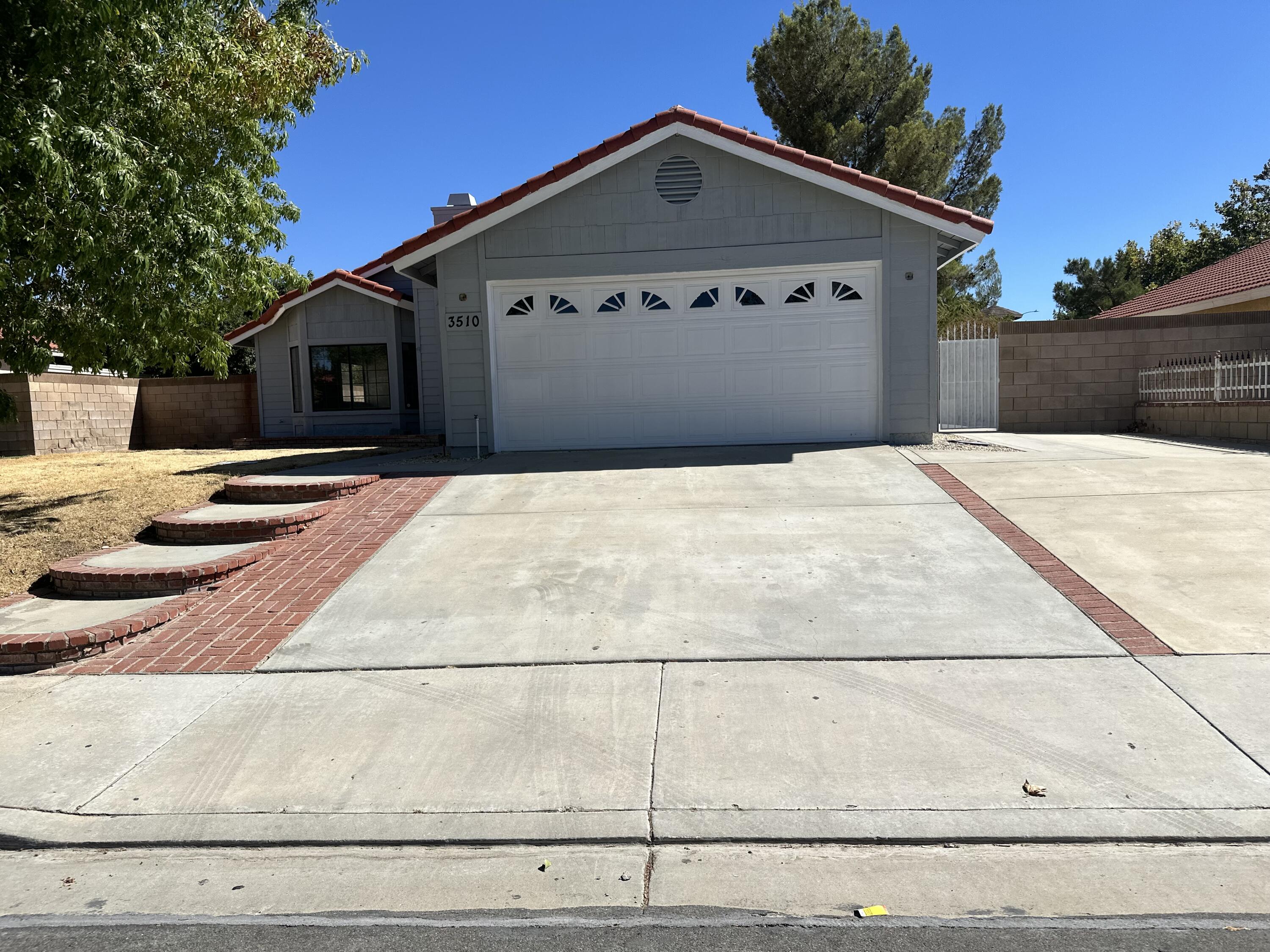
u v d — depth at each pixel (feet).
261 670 17.79
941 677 15.97
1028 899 10.21
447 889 10.85
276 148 32.19
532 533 25.75
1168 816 11.57
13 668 18.60
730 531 25.00
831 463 33.01
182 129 27.99
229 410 67.82
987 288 107.24
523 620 19.54
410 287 65.00
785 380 38.93
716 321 39.06
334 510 29.50
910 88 76.79
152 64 27.07
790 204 37.70
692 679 16.35
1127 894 10.23
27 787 13.60
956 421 49.62
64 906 10.81
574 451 39.75
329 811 12.60
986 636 17.57
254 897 10.85
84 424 61.00
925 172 72.23
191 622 20.59
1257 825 11.28
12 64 23.85
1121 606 18.63
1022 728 13.99
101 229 24.50
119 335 29.84
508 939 9.80
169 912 10.61
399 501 30.22
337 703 16.11
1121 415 48.03
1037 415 48.44
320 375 63.16
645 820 12.02
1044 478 29.32
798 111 77.87
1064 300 117.50
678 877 10.93
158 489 33.37
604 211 38.63
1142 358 47.75
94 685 17.47
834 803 12.23
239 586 22.88
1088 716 14.25
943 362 49.70
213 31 29.30
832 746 13.76
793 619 18.90
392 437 57.31
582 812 12.28
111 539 27.96
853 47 76.64
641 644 17.99
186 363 33.32
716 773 13.12
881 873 10.83
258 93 29.35
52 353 32.65
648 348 39.47
